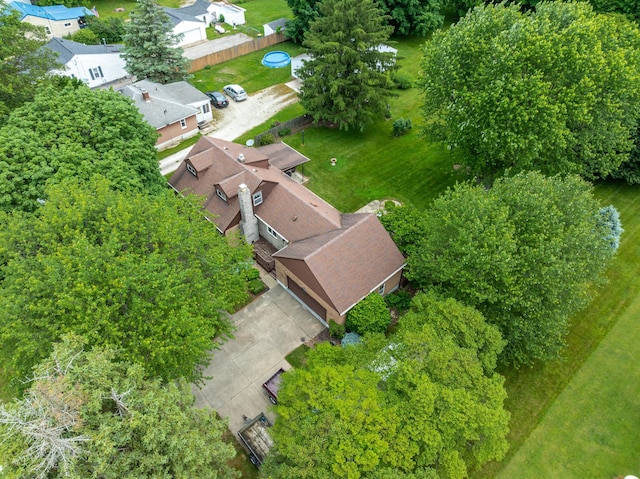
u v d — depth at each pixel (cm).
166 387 1675
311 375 1775
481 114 2902
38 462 1312
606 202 3569
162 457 1426
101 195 2164
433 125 3528
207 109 4491
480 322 2069
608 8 4903
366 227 2752
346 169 3928
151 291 1911
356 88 3919
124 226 2041
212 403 2345
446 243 2400
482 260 2114
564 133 2797
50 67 3847
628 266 3080
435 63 3272
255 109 4741
